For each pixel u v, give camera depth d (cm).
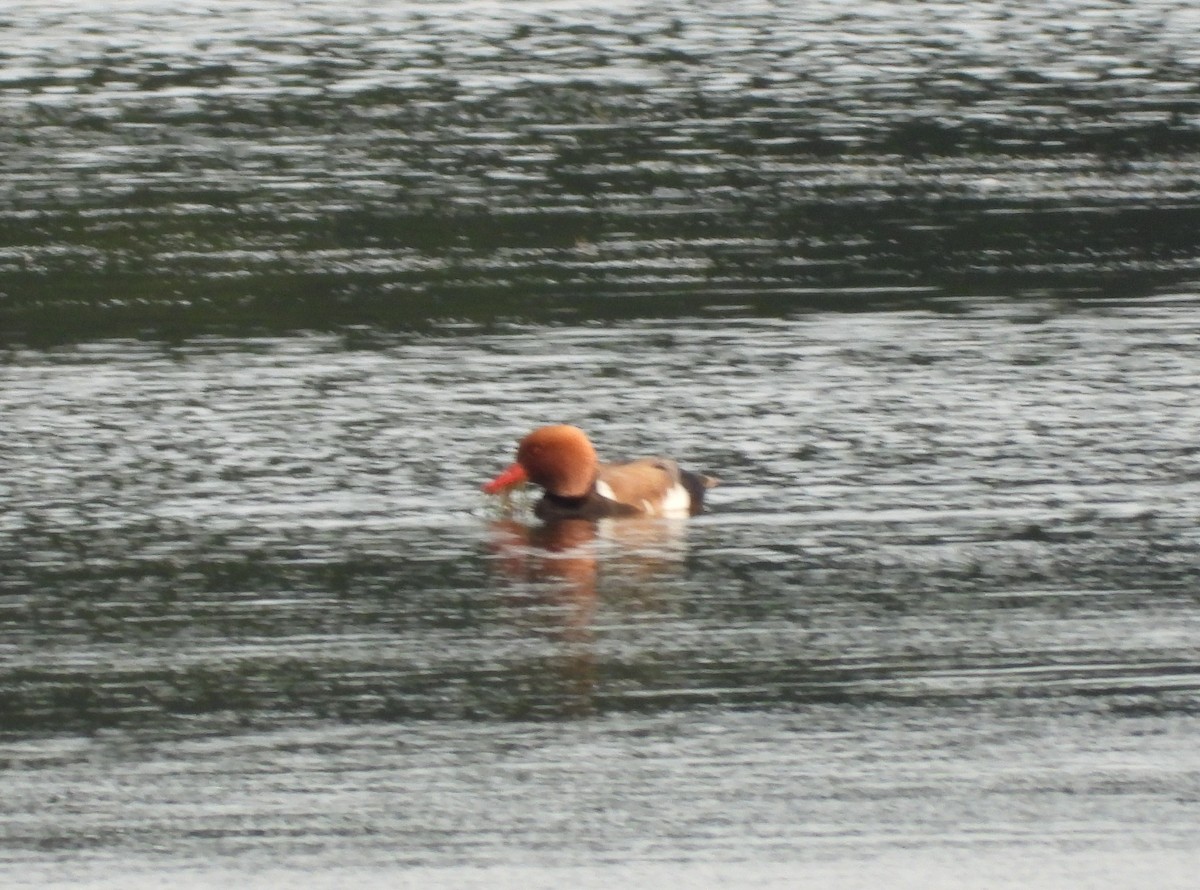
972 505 4616
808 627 3888
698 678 3653
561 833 3092
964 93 10650
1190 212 8044
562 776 3275
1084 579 4134
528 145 9350
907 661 3719
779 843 3064
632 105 10300
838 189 8500
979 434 5166
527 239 7612
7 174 8738
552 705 3541
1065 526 4462
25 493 4712
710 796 3206
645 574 4188
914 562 4244
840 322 6388
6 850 3030
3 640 3834
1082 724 3450
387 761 3328
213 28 12525
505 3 13400
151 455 5009
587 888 2936
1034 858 3014
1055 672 3659
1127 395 5522
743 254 7375
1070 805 3170
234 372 5803
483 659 3741
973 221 7906
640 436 5166
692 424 5275
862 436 5153
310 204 8206
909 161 9075
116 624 3919
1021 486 4741
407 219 7944
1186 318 6431
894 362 5903
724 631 3875
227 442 5122
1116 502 4625
